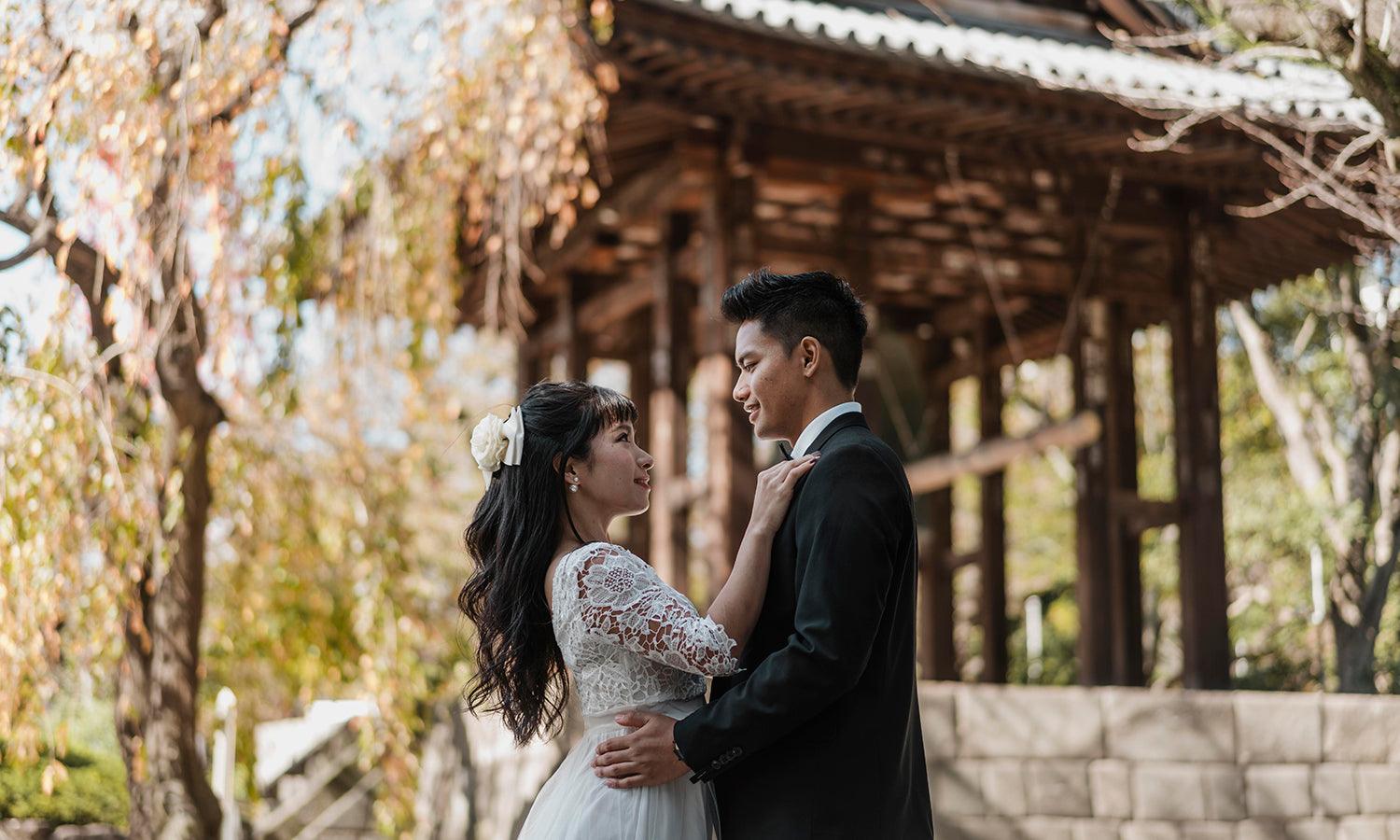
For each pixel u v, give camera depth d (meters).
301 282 6.64
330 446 7.22
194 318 5.80
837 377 2.48
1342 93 5.99
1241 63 4.91
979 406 10.49
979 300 10.36
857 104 7.43
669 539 8.36
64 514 5.23
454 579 10.62
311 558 7.29
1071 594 16.02
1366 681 10.36
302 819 9.89
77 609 5.55
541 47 5.96
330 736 10.34
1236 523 11.68
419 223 6.53
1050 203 8.82
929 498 10.60
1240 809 6.36
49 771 5.42
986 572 10.19
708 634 2.33
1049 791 6.20
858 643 2.21
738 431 7.61
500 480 2.62
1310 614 11.89
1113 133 7.73
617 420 2.64
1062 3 9.10
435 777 9.88
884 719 2.34
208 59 5.34
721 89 7.27
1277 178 8.19
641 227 9.20
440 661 9.45
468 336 15.59
